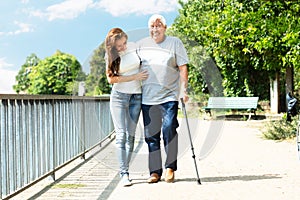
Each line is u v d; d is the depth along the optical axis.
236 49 19.78
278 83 23.86
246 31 15.34
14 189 6.07
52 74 77.81
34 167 6.80
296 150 10.37
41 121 7.16
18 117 6.24
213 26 17.59
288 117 13.96
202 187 6.77
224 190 6.54
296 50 13.30
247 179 7.26
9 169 5.93
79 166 8.91
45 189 6.90
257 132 14.96
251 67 25.19
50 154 7.54
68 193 6.60
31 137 6.72
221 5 17.61
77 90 8.39
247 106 21.27
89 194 6.52
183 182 7.16
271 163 8.70
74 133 9.05
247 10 14.74
